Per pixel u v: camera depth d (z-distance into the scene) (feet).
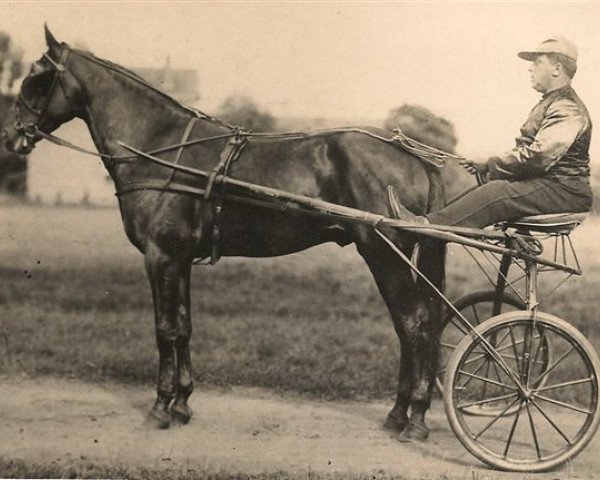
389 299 12.95
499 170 12.28
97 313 20.71
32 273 20.85
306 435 13.78
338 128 13.23
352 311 21.35
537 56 12.69
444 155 12.93
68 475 12.10
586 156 12.39
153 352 18.40
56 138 13.98
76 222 20.99
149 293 21.16
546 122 12.16
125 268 21.16
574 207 12.26
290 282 21.91
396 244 12.69
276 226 13.23
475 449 12.17
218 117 19.20
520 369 12.78
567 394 16.31
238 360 18.01
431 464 12.52
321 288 21.79
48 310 20.57
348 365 17.90
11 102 18.98
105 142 13.78
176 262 13.23
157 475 12.10
